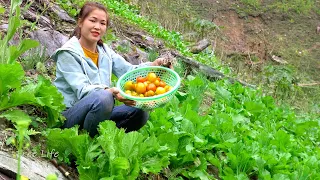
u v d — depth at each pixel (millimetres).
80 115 2008
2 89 1868
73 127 1935
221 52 8172
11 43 2934
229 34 11070
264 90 5469
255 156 2535
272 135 3186
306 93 6613
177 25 7523
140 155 1921
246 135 3008
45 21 3531
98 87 2025
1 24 3051
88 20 2121
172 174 2250
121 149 1875
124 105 2197
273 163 2580
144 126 2420
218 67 5703
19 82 1885
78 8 4438
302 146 3205
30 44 2074
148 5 7770
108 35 4043
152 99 1945
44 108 2021
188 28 7684
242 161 2490
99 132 1937
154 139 2016
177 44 5605
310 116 4715
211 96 3752
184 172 2289
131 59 3891
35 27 3240
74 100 2109
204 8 11398
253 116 3561
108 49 2279
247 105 3594
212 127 2633
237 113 3293
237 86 4055
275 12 11914
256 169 2545
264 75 5930
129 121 2191
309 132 3725
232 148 2549
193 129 2523
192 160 2324
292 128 3658
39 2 3814
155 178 2156
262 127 3346
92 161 1886
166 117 2549
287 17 11883
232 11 11688
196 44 6270
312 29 11703
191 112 2682
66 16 3916
